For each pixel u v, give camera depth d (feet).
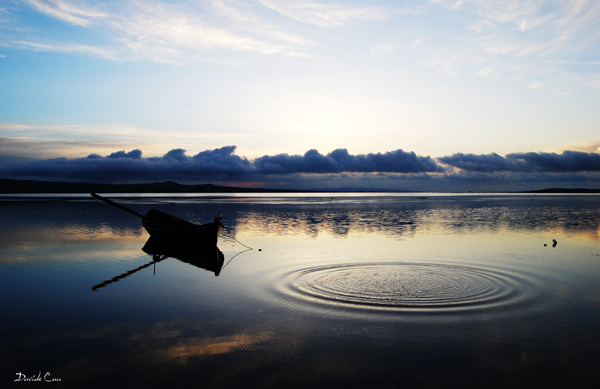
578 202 310.04
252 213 170.60
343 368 25.54
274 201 323.16
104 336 31.09
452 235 90.84
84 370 25.54
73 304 39.34
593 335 30.55
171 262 61.36
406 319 33.86
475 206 238.48
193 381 24.07
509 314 35.04
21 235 93.30
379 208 213.66
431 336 30.37
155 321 34.35
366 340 29.73
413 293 41.16
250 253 68.13
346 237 87.61
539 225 115.24
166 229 82.17
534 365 25.79
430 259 60.03
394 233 95.14
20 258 64.85
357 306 37.24
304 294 41.27
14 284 47.70
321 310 36.32
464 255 63.62
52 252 70.95
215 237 74.43
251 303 38.83
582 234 93.25
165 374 24.94
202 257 65.46
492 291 41.93
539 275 49.29
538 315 34.81
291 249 71.31
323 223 122.83
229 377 24.49
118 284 47.50
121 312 36.86
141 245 79.20
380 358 26.86
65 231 101.24
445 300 38.86
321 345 28.96
